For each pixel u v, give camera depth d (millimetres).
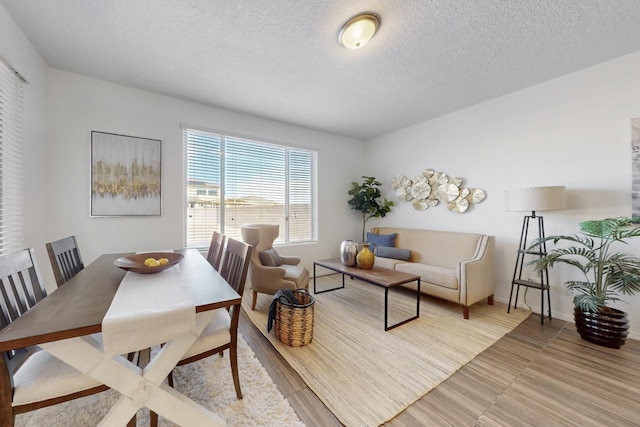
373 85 2691
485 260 2773
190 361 1262
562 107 2529
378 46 2033
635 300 2145
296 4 1605
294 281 2713
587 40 1979
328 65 2307
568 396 1454
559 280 2566
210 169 3309
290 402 1411
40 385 949
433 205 3707
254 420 1273
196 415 1129
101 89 2568
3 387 876
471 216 3293
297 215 4133
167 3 1604
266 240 3188
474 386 1547
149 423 1252
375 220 4664
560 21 1765
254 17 1723
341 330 2270
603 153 2301
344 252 3061
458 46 2041
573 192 2469
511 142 2900
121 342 893
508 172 2932
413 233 3693
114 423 1009
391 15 1696
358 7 1631
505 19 1741
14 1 1574
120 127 2664
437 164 3656
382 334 2199
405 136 4105
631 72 2160
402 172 4168
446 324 2406
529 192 2332
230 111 3383
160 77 2518
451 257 3191
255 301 2740
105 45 2029
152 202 2838
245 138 3514
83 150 2490
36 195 2137
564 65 2342
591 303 1989
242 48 2059
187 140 3135
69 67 2348
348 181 4648
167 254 1936
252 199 3672
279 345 2010
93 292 1186
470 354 1894
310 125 3986
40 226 2205
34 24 1790
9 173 1766
